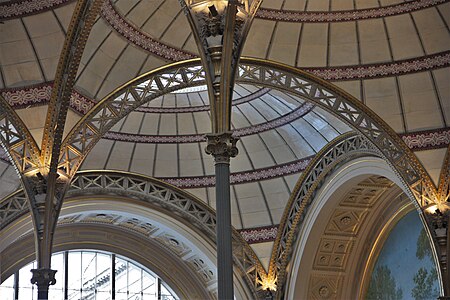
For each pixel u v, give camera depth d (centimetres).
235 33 1466
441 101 2050
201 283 2809
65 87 1767
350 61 2041
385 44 2019
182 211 2561
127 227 2722
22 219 2327
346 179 2355
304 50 2027
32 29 1788
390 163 2089
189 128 2494
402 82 2045
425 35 1989
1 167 2242
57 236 2647
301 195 2505
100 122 1934
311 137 2422
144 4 1898
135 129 2447
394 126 2072
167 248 2794
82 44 1734
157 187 2553
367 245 2562
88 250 2733
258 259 2544
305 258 2500
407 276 2422
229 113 1460
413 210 2409
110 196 2494
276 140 2480
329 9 1970
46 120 1789
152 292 2822
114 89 1967
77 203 2434
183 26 1958
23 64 1831
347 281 2569
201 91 2377
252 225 2561
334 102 2089
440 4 1920
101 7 1797
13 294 2633
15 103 1830
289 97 2294
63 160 1881
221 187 1419
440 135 2053
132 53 1956
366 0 1944
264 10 1958
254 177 2541
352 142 2312
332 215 2473
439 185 2055
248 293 2528
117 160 2491
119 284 2809
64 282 2725
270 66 2020
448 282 2036
